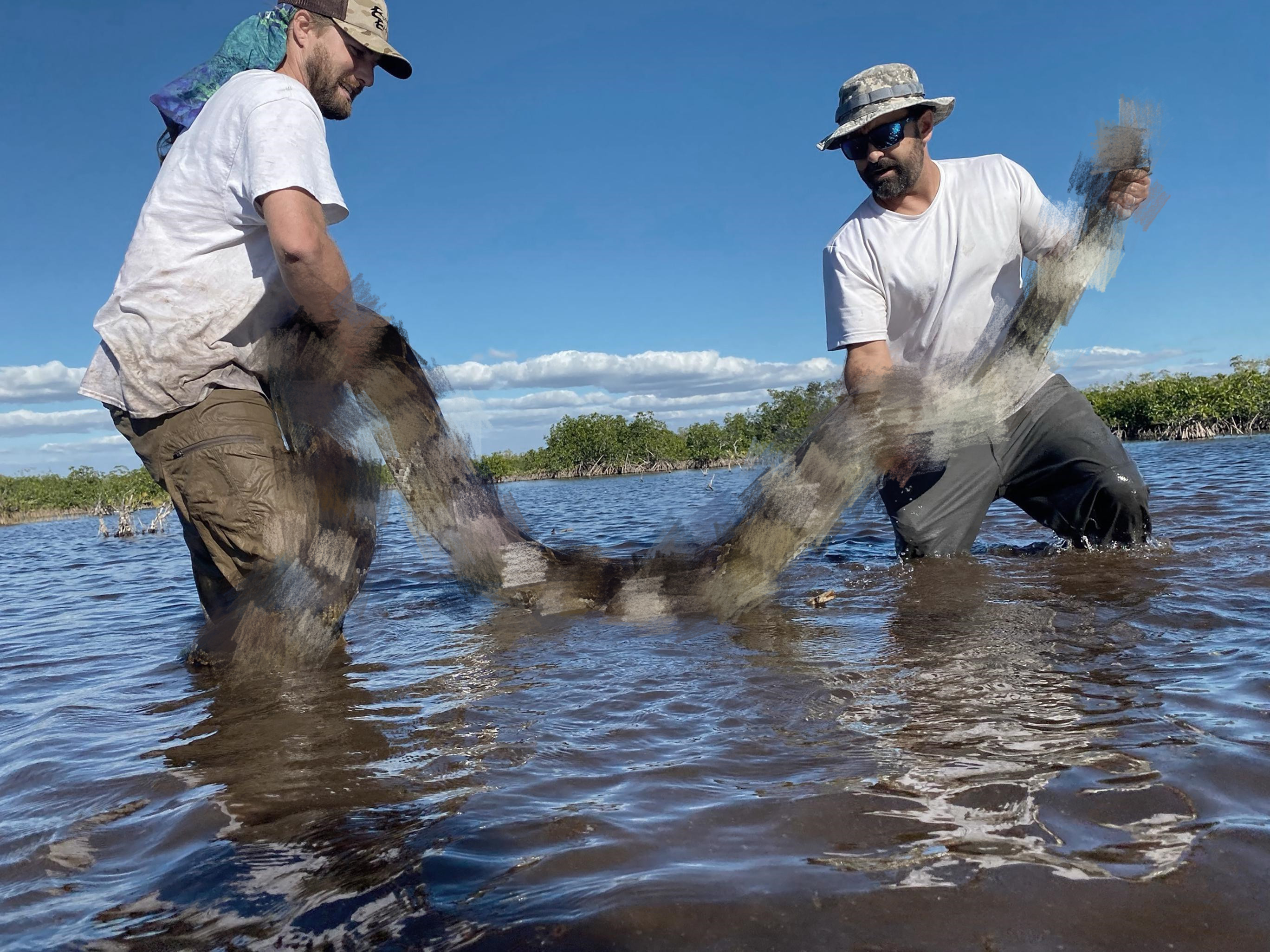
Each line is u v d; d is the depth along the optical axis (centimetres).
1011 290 403
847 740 175
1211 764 149
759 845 129
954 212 395
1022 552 420
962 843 126
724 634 287
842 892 114
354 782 171
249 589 286
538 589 354
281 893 126
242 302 285
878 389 366
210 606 320
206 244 281
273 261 290
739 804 146
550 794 156
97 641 367
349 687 250
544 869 126
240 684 266
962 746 167
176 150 288
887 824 134
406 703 228
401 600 396
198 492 285
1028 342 388
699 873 121
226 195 276
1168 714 177
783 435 345
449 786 165
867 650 249
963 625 271
